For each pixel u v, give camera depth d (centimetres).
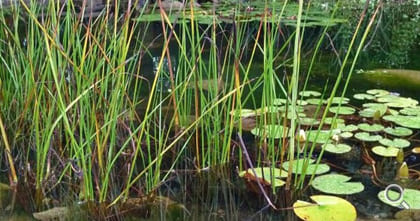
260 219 299
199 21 754
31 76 344
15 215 300
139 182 328
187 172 341
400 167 333
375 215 298
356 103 430
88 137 310
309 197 315
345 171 340
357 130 384
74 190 321
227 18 797
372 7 969
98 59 350
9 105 378
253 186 326
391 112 404
